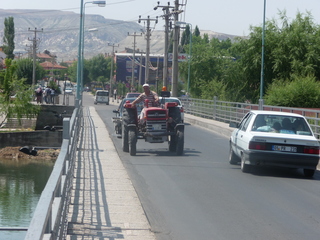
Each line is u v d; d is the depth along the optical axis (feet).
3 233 39.06
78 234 23.29
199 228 25.67
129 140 53.93
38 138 116.88
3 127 134.82
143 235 23.70
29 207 54.49
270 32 146.41
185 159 51.80
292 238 24.16
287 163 41.06
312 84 111.34
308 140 41.04
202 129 97.40
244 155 42.73
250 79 149.59
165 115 54.70
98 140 66.85
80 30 130.00
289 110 79.56
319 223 27.17
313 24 149.07
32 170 83.71
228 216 28.25
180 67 194.29
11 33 383.45
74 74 515.09
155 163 48.34
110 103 255.70
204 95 155.43
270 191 35.76
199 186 36.96
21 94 133.39
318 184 39.40
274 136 41.29
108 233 23.71
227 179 40.24
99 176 38.81
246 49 149.07
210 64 189.98
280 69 142.00
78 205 29.07
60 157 18.98
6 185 68.80
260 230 25.48
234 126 47.96
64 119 24.20
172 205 30.73
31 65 320.50
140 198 32.50
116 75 414.62
